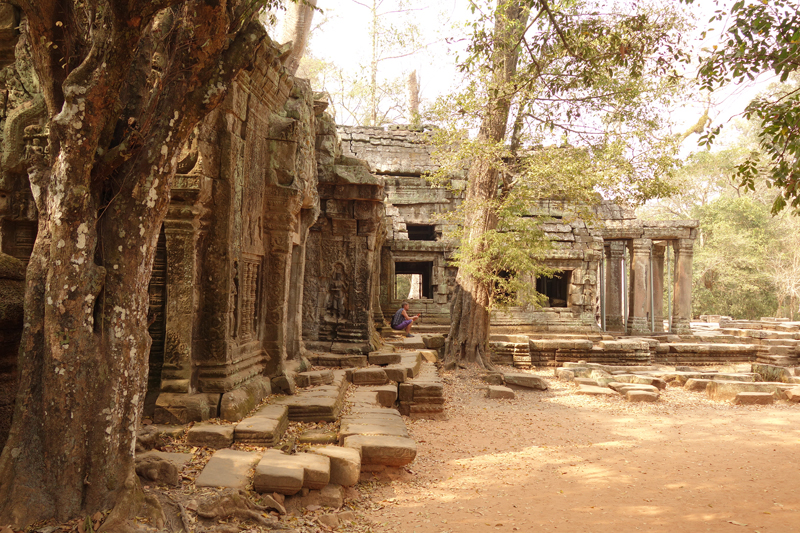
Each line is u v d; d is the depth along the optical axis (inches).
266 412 306.7
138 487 179.5
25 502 163.2
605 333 967.0
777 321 1282.0
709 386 559.5
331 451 253.9
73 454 166.9
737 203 1595.7
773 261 1604.3
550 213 958.4
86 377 169.3
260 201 374.9
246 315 354.9
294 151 389.1
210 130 303.0
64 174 165.0
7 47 283.9
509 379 567.8
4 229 284.7
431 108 603.8
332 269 532.1
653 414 471.5
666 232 983.0
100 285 173.0
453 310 629.0
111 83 163.0
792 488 263.7
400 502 243.3
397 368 468.4
